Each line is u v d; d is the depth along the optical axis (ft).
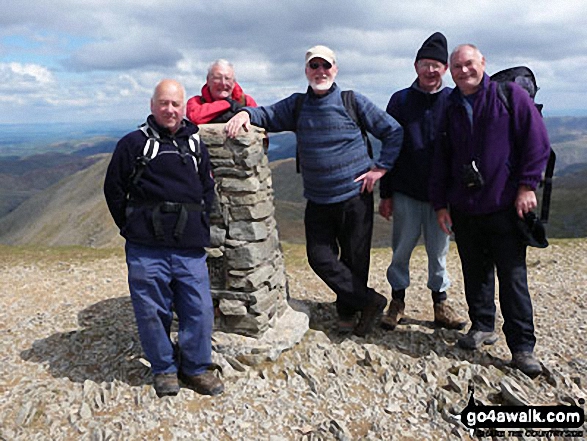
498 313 25.72
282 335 20.72
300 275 35.65
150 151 16.38
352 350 21.30
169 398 17.69
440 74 19.97
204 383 18.17
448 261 39.78
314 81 19.08
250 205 19.60
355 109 19.71
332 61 18.86
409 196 21.61
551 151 17.47
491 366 19.77
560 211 355.36
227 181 19.58
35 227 594.24
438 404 18.08
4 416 16.96
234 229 19.81
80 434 16.05
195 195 17.06
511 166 17.67
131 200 16.93
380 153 20.42
